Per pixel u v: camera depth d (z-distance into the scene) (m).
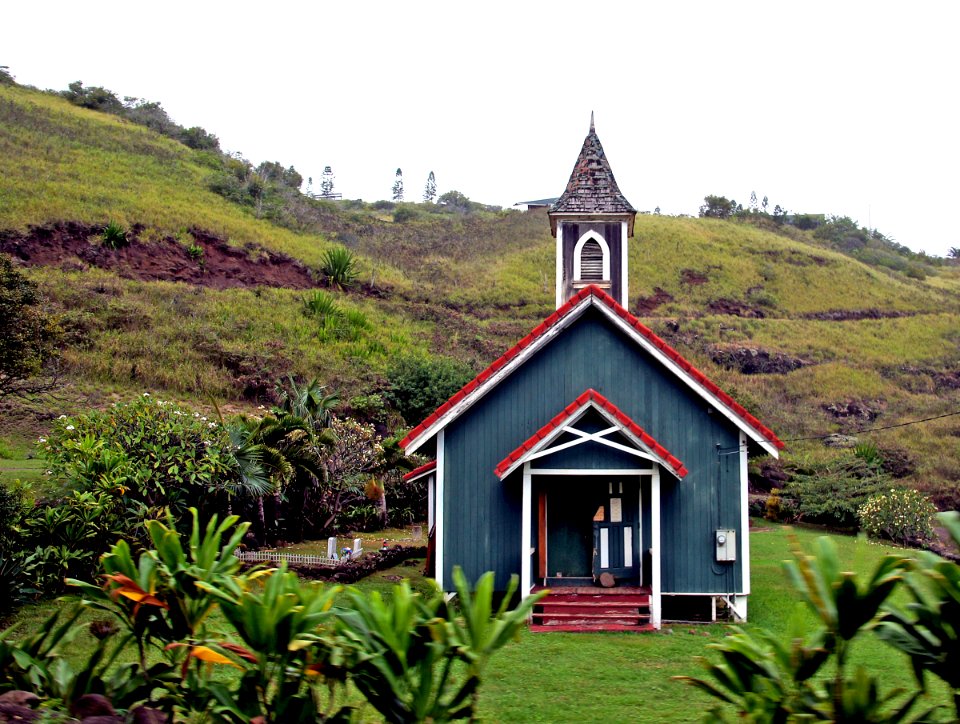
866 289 76.69
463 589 5.77
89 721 5.36
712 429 16.05
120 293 38.41
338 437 23.42
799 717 5.27
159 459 15.49
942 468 36.97
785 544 25.75
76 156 59.84
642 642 13.55
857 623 5.29
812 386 51.47
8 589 12.10
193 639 6.27
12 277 17.83
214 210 58.69
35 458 22.06
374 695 5.56
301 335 39.66
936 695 10.34
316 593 6.13
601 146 19.58
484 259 71.75
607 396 16.25
